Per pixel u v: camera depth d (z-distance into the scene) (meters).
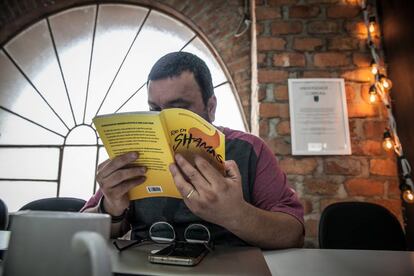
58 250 0.22
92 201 0.77
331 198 1.39
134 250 0.49
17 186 2.03
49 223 0.22
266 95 1.49
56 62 2.20
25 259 0.22
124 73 2.17
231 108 2.01
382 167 1.41
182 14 2.09
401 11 1.42
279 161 1.43
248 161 0.75
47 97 2.15
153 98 0.72
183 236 0.66
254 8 1.61
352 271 0.43
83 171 2.05
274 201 0.70
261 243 0.57
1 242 0.53
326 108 1.46
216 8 2.06
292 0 1.59
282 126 1.46
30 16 2.20
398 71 1.43
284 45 1.54
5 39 2.18
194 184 0.46
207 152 0.48
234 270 0.37
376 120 1.46
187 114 0.45
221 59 2.01
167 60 0.74
